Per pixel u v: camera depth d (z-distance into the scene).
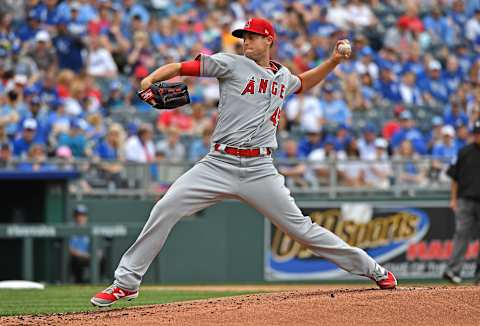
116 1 69.19
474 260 54.91
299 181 54.00
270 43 24.62
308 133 58.69
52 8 64.88
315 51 70.62
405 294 24.69
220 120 24.50
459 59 79.12
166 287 46.00
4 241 48.50
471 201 44.28
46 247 48.66
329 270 53.56
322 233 25.23
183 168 53.03
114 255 49.62
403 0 82.25
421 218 55.28
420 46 78.00
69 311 28.27
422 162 55.81
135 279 24.67
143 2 72.19
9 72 57.56
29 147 52.38
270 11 74.56
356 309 23.58
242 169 24.39
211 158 24.52
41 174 48.59
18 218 49.59
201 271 52.06
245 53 24.62
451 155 61.84
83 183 51.22
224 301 25.20
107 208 51.34
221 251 52.44
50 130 54.22
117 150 55.25
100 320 23.28
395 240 54.78
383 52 73.62
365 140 60.31
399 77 73.00
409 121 63.78
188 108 62.16
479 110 69.94
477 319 23.58
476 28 83.62
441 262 55.47
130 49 65.69
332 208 53.91
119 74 64.38
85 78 60.28
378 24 79.31
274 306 23.66
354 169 54.72
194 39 68.69
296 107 63.19
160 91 23.55
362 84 70.31
